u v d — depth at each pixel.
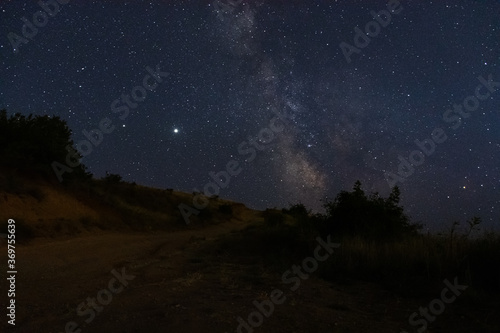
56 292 6.62
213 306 5.57
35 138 22.02
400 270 8.16
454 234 9.03
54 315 5.35
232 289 6.84
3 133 21.34
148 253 12.58
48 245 13.27
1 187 17.80
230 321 5.01
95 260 10.42
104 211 24.02
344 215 13.02
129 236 19.75
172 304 5.60
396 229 12.45
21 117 22.20
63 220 18.12
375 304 6.46
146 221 26.50
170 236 22.12
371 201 13.41
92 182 28.08
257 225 20.70
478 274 7.70
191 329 4.64
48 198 19.73
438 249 8.68
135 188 35.06
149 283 7.38
